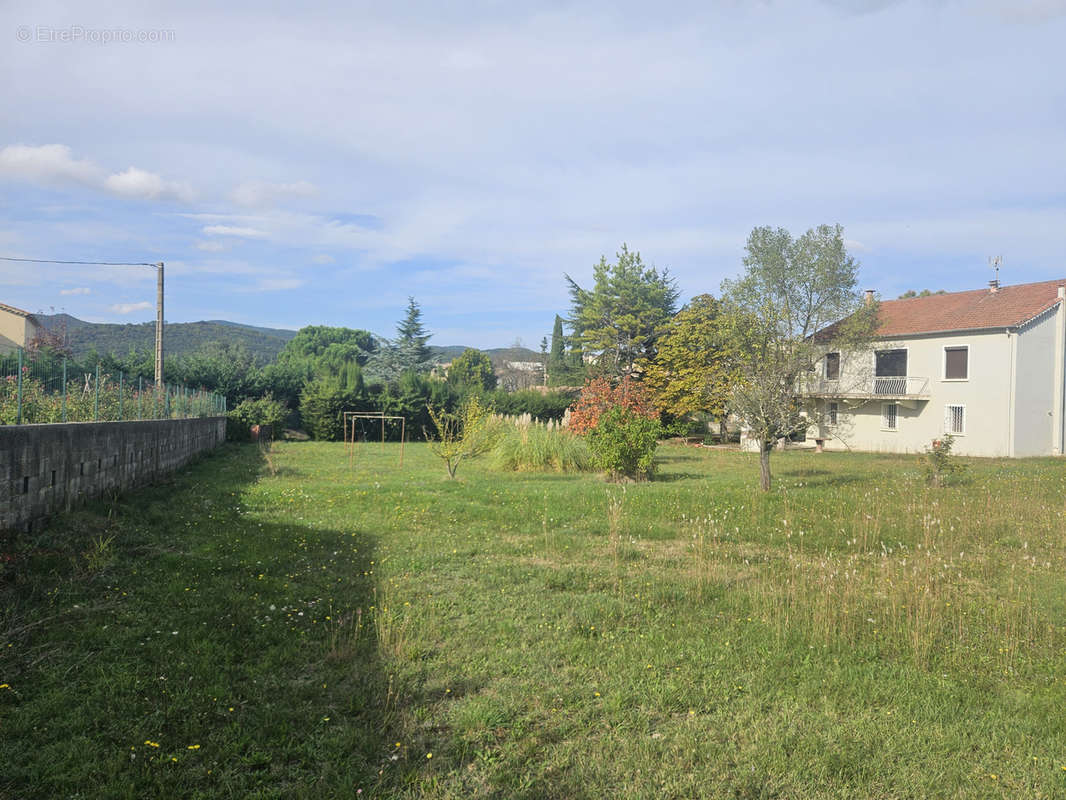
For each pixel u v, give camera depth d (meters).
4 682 4.40
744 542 9.96
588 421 23.30
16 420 8.89
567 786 3.43
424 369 52.72
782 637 5.64
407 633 5.55
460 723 4.06
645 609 6.47
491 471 20.16
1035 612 6.42
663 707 4.35
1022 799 3.36
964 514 11.68
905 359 30.70
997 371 26.80
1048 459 25.05
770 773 3.56
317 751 3.71
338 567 7.89
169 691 4.36
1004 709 4.41
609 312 42.06
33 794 3.24
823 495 14.24
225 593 6.54
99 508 10.17
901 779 3.53
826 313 30.14
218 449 26.72
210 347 56.41
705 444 36.47
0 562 6.63
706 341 35.91
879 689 4.64
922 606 6.25
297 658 5.00
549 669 4.94
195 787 3.37
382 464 22.03
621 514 11.62
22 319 34.22
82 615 5.73
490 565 8.18
